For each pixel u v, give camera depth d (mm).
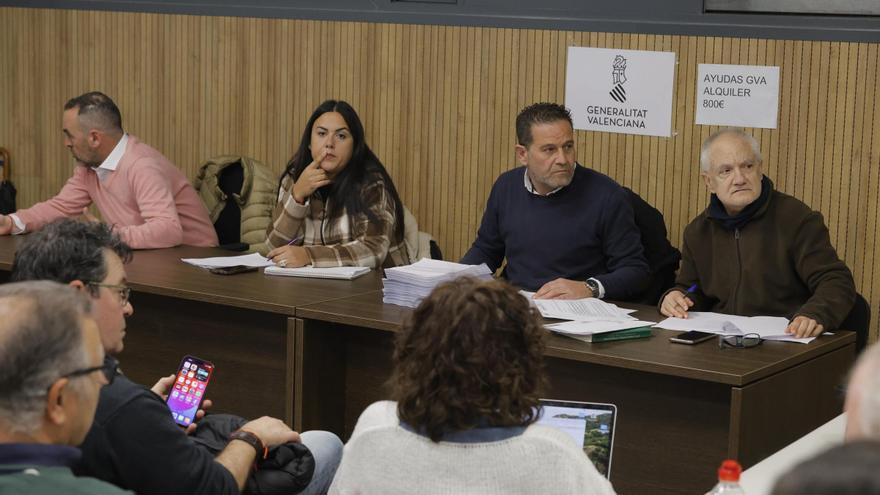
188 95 5996
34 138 6457
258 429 2678
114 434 2330
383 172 4629
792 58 4629
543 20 5090
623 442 3281
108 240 2566
